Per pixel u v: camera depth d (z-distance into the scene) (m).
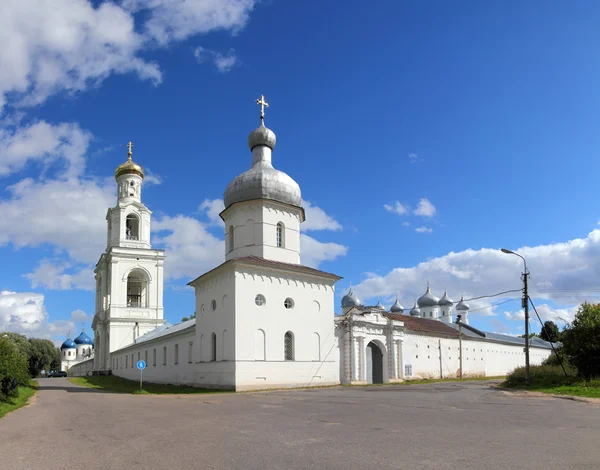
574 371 34.94
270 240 42.38
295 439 12.40
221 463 9.78
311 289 40.78
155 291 77.19
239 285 36.34
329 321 41.59
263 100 47.44
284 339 38.19
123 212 77.88
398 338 52.62
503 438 12.23
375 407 20.47
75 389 46.50
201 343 40.97
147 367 58.25
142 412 20.47
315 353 40.03
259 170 43.88
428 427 14.24
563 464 9.33
